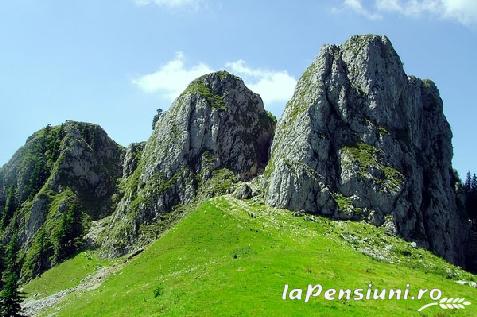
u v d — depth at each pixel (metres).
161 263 94.88
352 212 115.25
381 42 142.38
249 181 149.12
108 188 190.12
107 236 146.88
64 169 185.75
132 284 90.56
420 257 98.50
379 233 108.56
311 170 120.75
